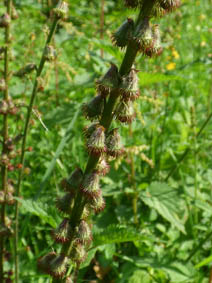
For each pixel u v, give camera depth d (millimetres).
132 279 300
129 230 213
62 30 396
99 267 311
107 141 190
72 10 416
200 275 308
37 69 256
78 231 200
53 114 379
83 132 198
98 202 198
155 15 180
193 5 689
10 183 283
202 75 550
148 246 323
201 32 584
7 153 273
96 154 186
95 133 185
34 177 396
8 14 259
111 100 188
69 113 377
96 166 197
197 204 346
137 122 356
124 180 388
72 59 564
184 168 429
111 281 312
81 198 200
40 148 405
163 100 482
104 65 360
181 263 309
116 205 369
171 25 514
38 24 600
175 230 349
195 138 383
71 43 573
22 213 344
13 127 407
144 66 420
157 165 399
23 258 306
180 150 431
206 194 381
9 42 263
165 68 561
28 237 335
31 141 419
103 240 214
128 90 179
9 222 279
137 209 363
